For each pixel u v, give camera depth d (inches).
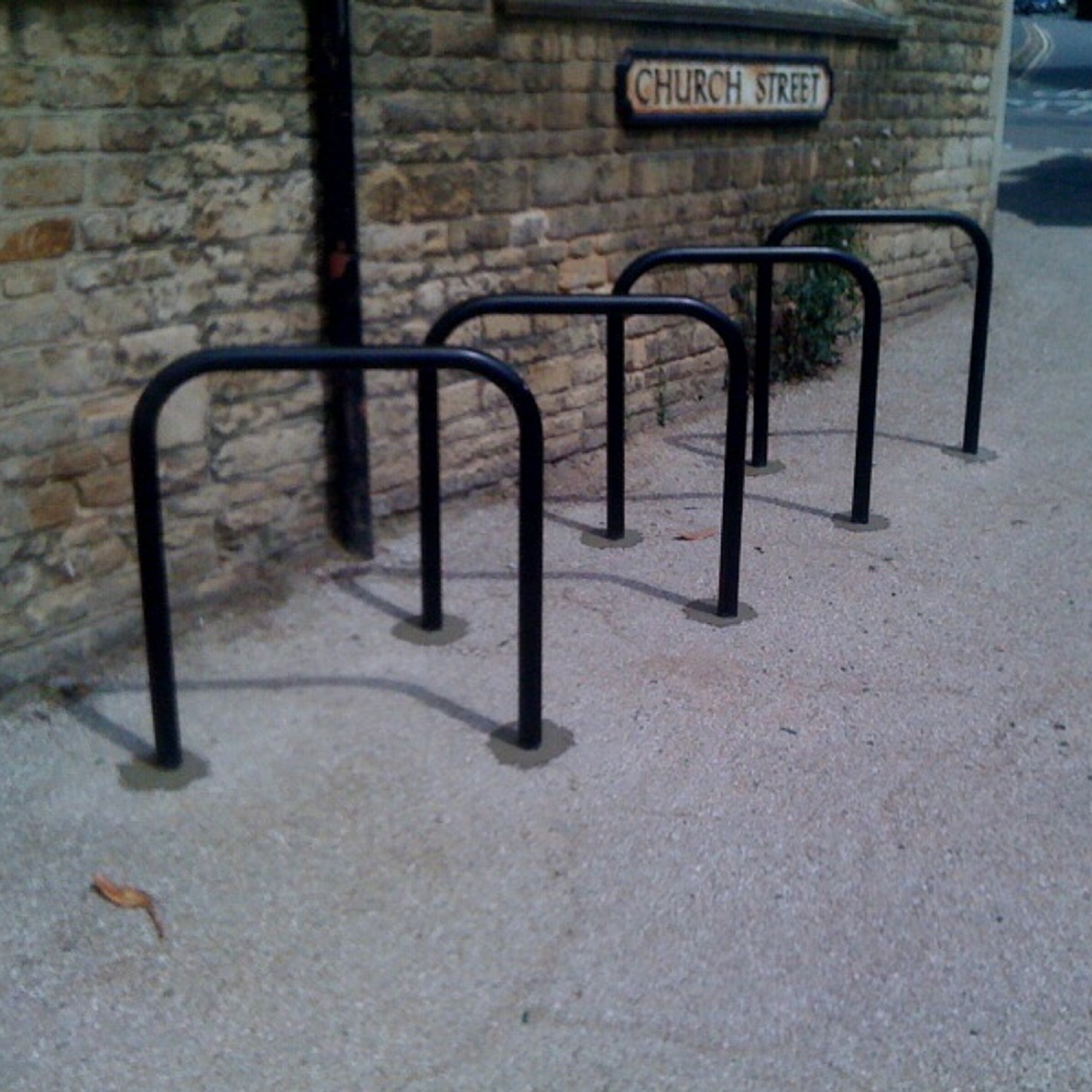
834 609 187.0
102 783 143.3
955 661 174.1
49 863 131.0
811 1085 108.3
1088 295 361.4
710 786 145.9
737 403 174.9
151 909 125.4
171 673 143.2
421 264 199.6
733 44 253.9
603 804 142.2
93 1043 110.7
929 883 131.6
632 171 236.7
